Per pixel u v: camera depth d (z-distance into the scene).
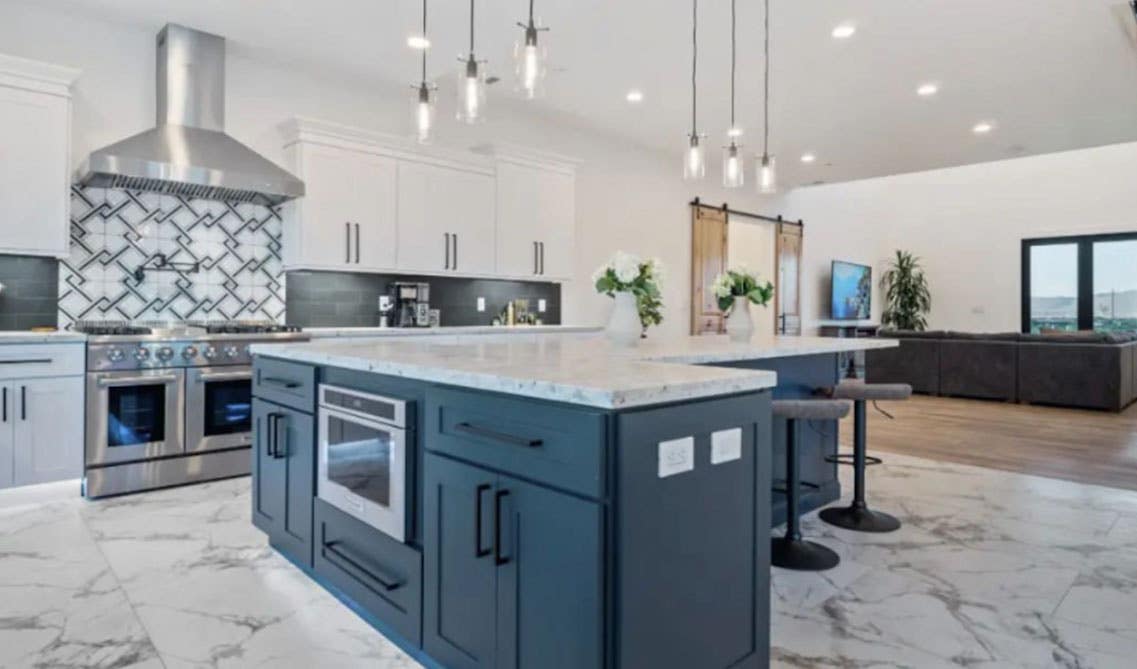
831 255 10.16
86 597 2.31
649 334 7.16
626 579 1.38
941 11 3.78
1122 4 3.69
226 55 4.39
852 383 3.36
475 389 1.66
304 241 4.36
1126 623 2.17
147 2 3.72
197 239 4.32
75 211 3.89
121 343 3.48
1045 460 4.51
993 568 2.63
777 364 3.16
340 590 2.24
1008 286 10.62
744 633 1.70
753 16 3.85
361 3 3.71
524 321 5.84
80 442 3.41
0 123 3.40
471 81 2.79
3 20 3.66
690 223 7.67
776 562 2.65
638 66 4.64
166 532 2.96
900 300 11.12
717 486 1.61
